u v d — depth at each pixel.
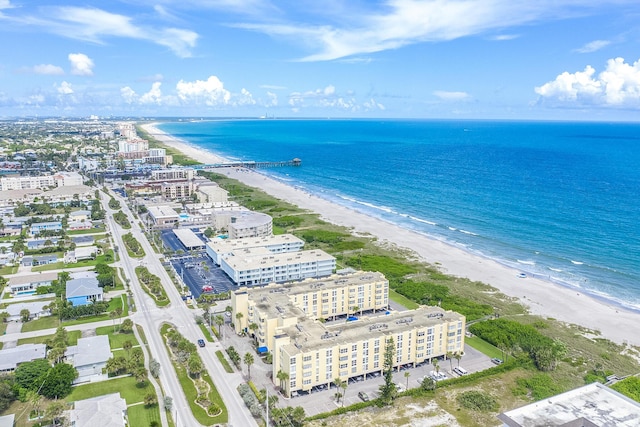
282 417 169.25
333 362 195.12
